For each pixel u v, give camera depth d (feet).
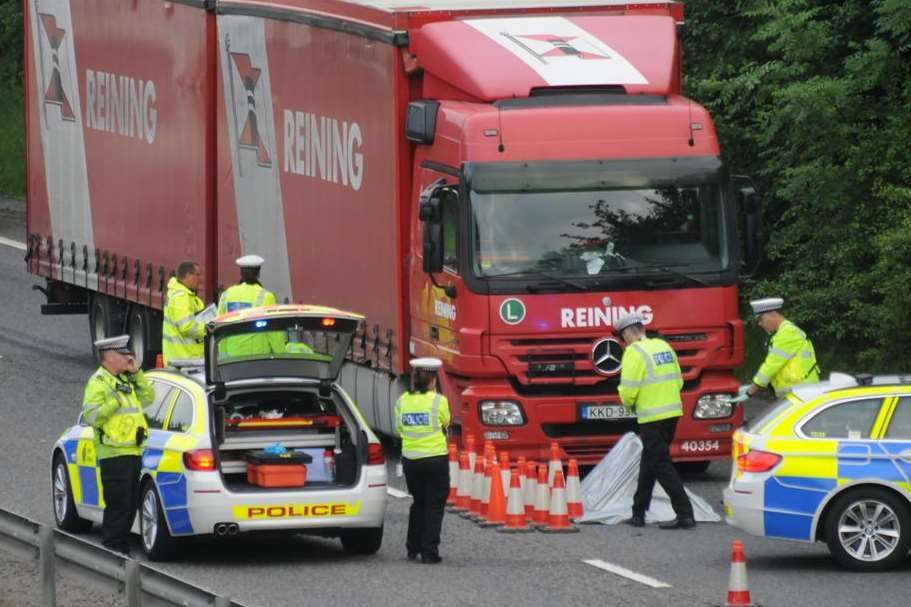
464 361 219.41
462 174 218.79
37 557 155.43
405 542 199.93
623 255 220.84
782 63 298.76
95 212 325.42
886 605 165.48
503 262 218.79
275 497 182.39
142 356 311.88
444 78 228.63
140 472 189.47
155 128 300.20
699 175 222.89
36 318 378.32
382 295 237.66
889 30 295.07
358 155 240.94
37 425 272.92
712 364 223.10
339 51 244.42
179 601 133.39
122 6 310.65
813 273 289.94
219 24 278.67
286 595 173.47
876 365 265.95
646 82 227.20
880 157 282.36
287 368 193.57
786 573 180.86
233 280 278.87
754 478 182.19
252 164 271.08
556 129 220.84
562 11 237.86
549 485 212.64
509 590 174.40
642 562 187.01
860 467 179.42
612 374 220.02
